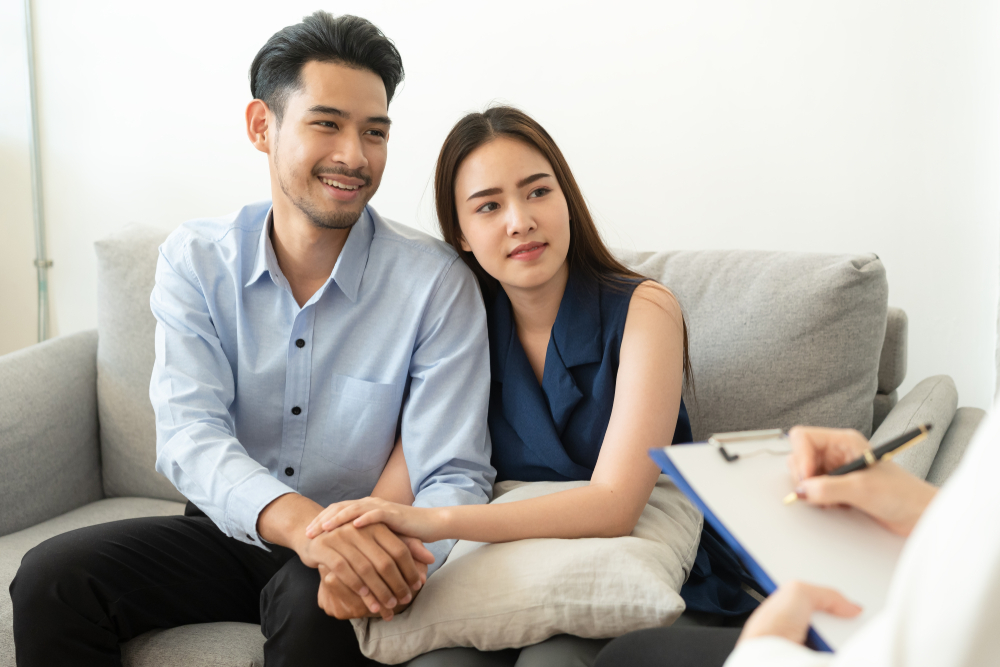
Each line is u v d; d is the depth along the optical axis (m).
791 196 1.77
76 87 2.21
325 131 1.09
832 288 1.24
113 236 1.60
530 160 1.11
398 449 1.24
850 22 1.67
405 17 1.98
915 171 1.67
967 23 1.59
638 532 0.98
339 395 1.21
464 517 0.93
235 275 1.20
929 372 1.72
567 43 1.88
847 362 1.25
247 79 2.08
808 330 1.25
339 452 1.22
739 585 1.13
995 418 0.32
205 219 1.26
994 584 0.30
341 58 1.08
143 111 2.17
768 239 1.81
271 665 0.94
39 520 1.47
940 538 0.32
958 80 1.62
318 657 0.92
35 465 1.45
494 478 1.19
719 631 0.73
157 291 1.23
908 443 0.56
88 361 1.62
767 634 0.45
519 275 1.11
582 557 0.85
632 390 1.05
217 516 1.04
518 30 1.91
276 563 1.17
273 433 1.24
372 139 1.14
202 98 2.12
